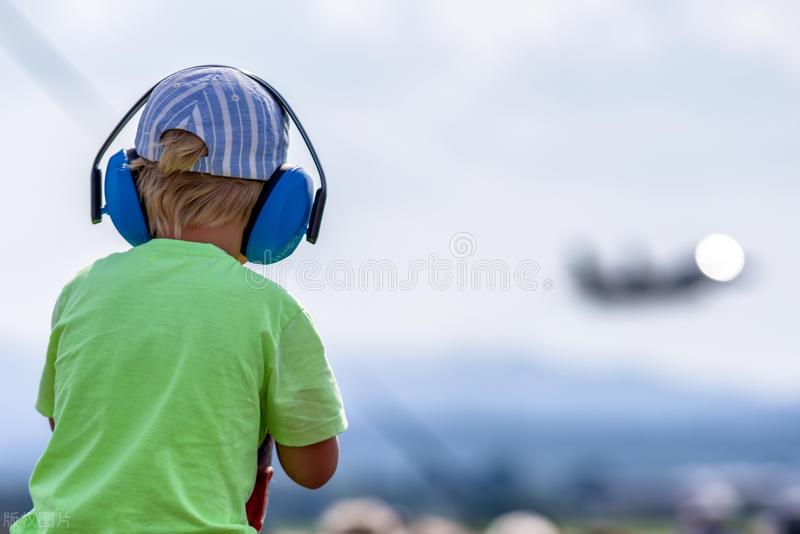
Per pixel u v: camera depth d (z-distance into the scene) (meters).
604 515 49.94
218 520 6.29
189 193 6.84
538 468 53.66
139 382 6.45
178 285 6.69
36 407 7.25
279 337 6.77
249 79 7.11
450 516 41.94
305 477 6.96
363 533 19.03
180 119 6.77
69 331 6.77
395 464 69.44
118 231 7.25
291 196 6.99
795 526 24.88
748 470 79.69
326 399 6.84
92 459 6.34
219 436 6.41
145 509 6.17
